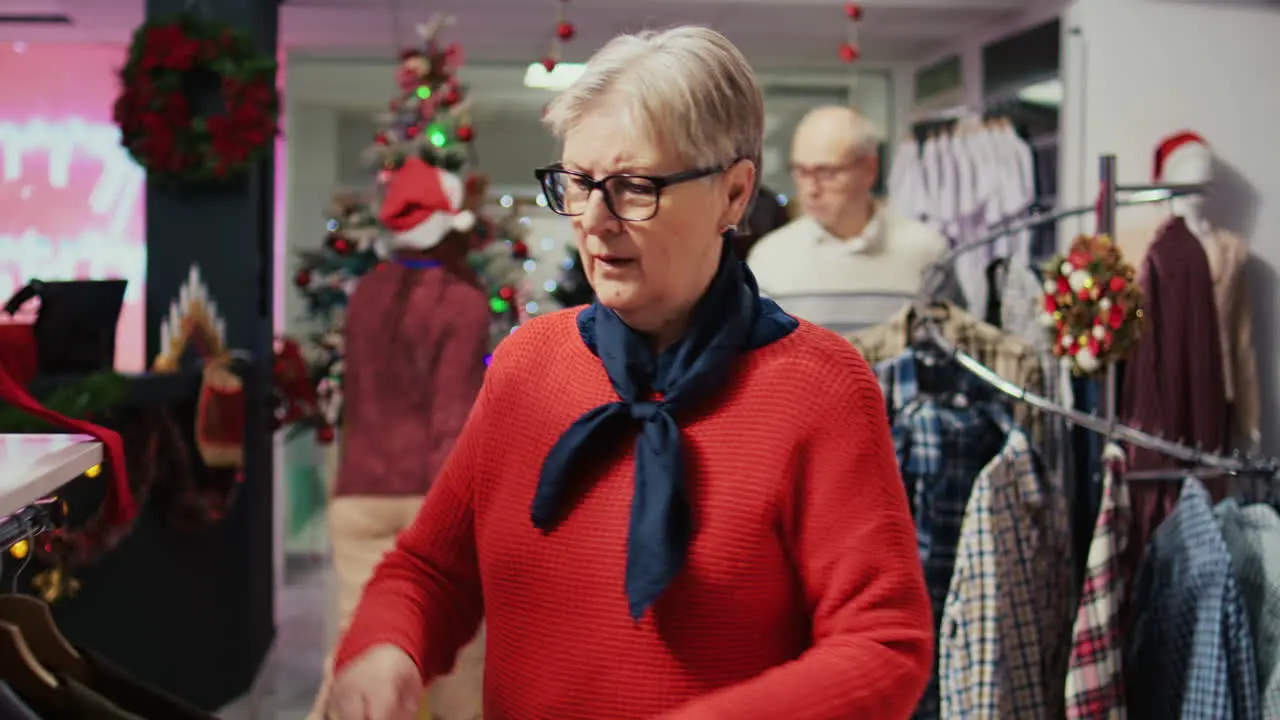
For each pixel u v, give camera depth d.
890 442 1.28
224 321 4.46
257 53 4.37
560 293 4.63
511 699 1.30
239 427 4.08
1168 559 2.43
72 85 6.87
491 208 6.37
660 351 1.30
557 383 1.33
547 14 5.62
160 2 4.46
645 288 1.20
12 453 1.35
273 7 4.99
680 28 1.23
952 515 2.60
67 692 1.46
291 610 5.68
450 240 3.64
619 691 1.22
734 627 1.21
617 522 1.24
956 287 3.43
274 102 4.36
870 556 1.20
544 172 1.23
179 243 4.43
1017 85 5.47
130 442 3.39
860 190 3.46
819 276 3.47
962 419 2.64
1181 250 3.69
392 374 3.40
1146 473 2.63
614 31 5.95
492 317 4.66
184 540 4.12
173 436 3.77
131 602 3.94
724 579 1.20
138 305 6.96
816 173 3.43
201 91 4.34
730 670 1.21
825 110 3.51
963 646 2.40
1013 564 2.45
